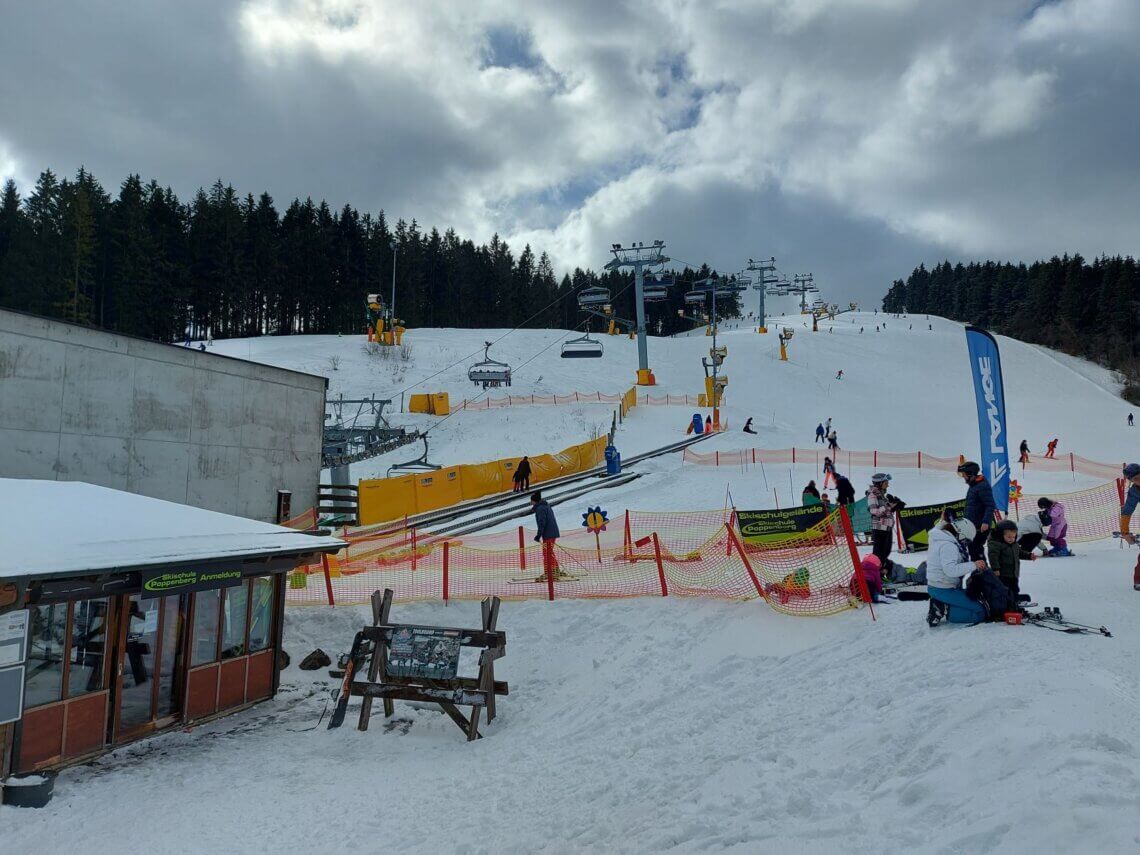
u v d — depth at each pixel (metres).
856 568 10.41
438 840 6.05
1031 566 12.47
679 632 11.45
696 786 5.83
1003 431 14.14
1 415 13.16
